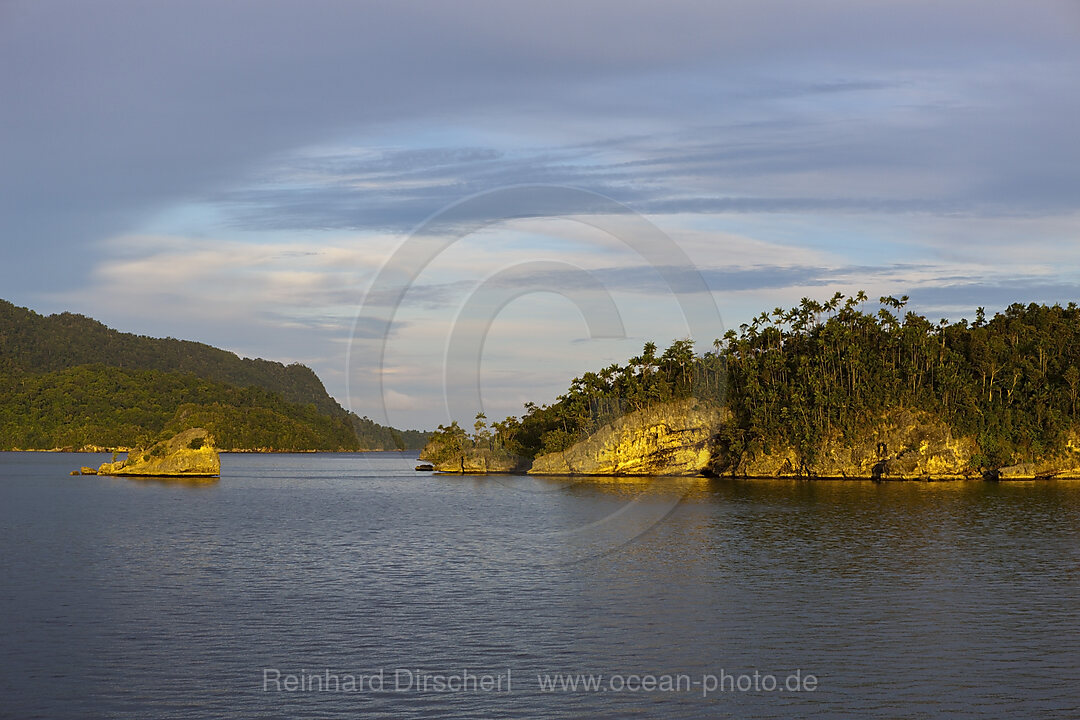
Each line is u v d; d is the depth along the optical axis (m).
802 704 25.27
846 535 63.88
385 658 29.69
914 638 32.19
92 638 32.41
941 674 27.92
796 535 64.00
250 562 51.97
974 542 59.78
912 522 72.81
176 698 25.78
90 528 72.12
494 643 31.52
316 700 25.52
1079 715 24.52
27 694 26.17
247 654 30.17
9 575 47.41
